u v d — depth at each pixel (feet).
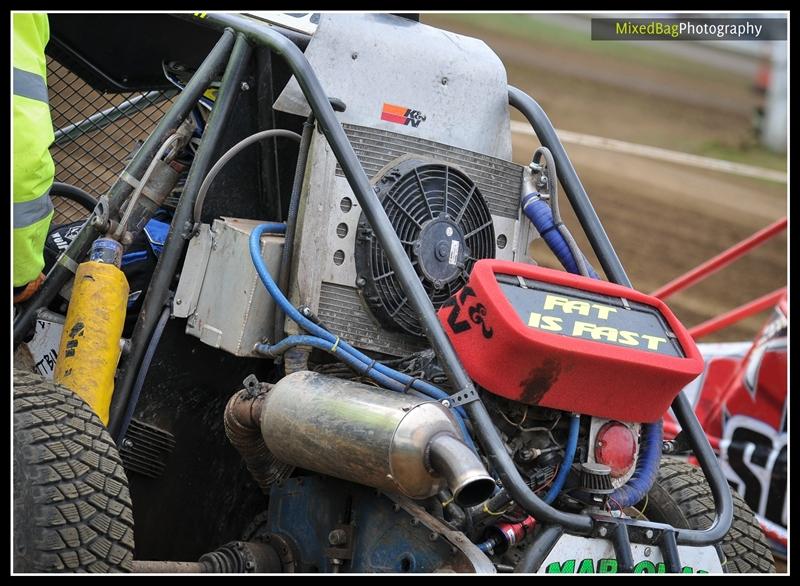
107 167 37.45
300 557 26.99
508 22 95.86
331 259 27.63
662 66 96.12
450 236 28.37
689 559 26.99
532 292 25.25
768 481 49.14
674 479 31.96
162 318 28.78
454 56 30.99
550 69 94.27
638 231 81.97
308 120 28.17
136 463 29.14
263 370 30.66
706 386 53.06
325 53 29.30
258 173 30.42
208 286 28.66
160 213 32.76
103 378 27.40
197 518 30.58
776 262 82.74
